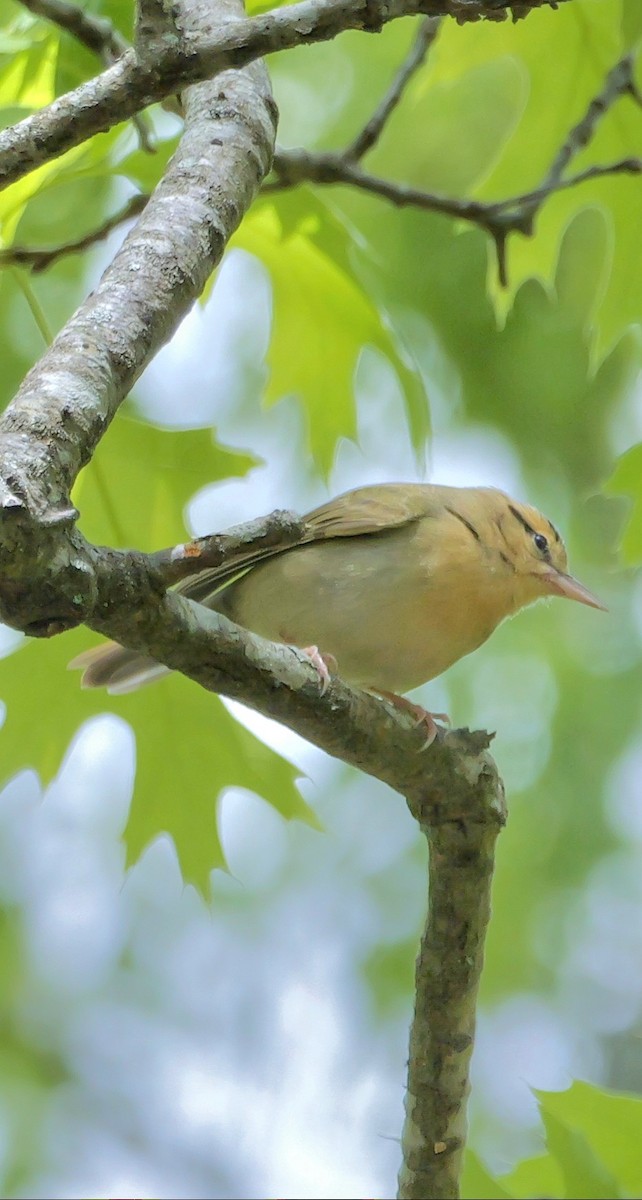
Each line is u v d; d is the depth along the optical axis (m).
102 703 10.64
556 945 15.87
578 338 16.70
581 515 16.98
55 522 5.13
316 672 6.88
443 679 16.31
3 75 8.80
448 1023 8.05
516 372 16.78
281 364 10.90
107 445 10.05
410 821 17.19
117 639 5.99
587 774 15.98
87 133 5.79
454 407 16.78
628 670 16.42
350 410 10.98
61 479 5.25
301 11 5.64
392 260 16.06
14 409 5.32
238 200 6.66
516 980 15.89
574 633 16.67
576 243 16.48
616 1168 8.57
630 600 16.88
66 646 10.62
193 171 6.64
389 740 7.23
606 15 11.05
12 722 10.54
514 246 11.62
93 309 5.85
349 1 5.63
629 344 16.80
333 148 15.01
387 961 16.80
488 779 7.58
